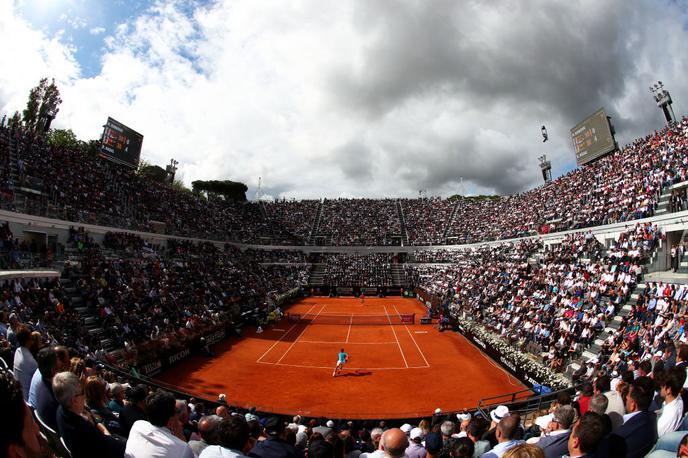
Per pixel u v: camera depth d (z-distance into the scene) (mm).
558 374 23531
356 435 16672
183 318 34625
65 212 36250
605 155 56781
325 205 102375
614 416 6578
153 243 49812
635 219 34844
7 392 2932
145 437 4988
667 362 10453
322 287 75562
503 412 9719
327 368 30500
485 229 73438
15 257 26734
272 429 6527
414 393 25047
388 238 87938
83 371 8812
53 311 24438
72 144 76125
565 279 33656
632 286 27438
